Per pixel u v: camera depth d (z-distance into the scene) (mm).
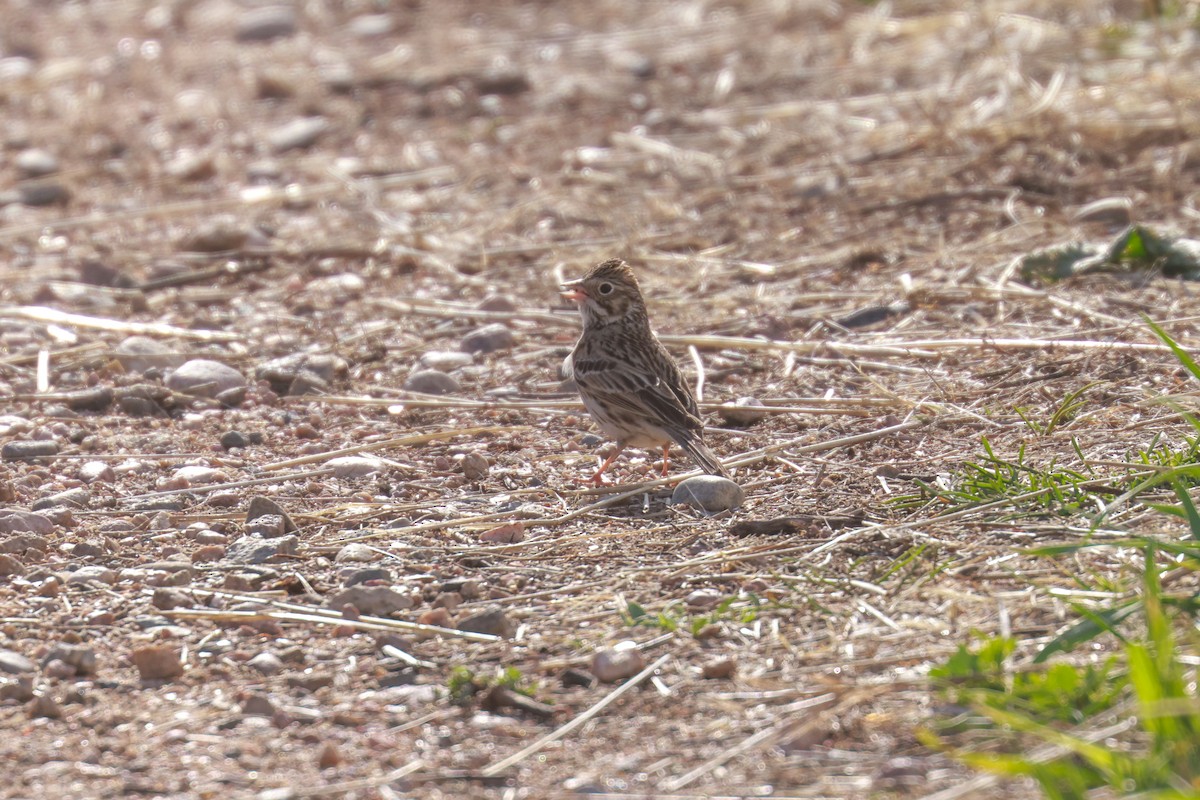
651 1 29812
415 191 20578
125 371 14875
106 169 22562
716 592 8992
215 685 8297
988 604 8500
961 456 11180
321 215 19844
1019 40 23516
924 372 13320
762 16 27859
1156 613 7043
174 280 17547
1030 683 7320
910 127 20500
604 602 9078
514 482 11555
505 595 9297
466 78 25438
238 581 9547
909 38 25188
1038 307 14656
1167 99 20016
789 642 8312
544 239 18281
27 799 7121
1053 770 6391
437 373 13953
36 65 28609
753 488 11055
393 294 16812
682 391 11703
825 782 6914
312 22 30453
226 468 12094
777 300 15648
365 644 8711
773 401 12969
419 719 7801
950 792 6648
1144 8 24016
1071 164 18719
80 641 8867
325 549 10172
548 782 7105
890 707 7492
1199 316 13555
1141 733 6855
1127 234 15391
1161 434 10984
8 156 23359
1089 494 9805
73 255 18781
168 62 28391
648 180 20078
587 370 11648
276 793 7109
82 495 11359
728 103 23078
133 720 7898
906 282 15531
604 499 10945
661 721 7602
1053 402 12148
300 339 15539
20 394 14023
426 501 11180
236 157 22906
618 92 24266
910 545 9461
